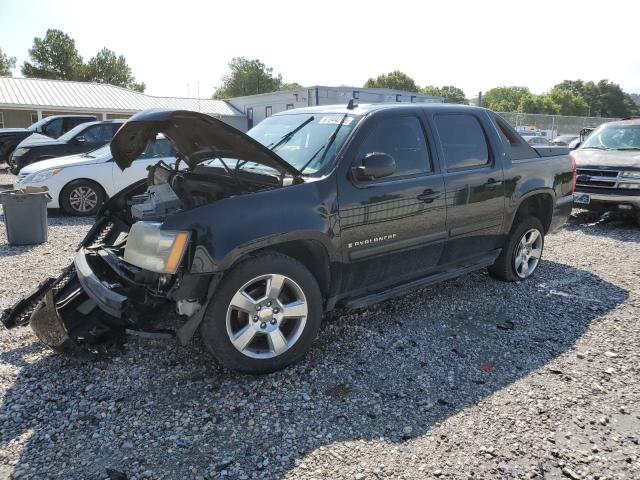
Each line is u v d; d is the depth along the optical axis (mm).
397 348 3904
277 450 2705
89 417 2977
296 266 3432
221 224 3141
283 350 3451
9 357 3689
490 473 2541
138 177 9625
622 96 118875
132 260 3289
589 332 4238
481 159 4750
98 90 33906
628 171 8281
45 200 7191
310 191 3496
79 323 3736
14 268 5871
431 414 3049
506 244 5273
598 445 2764
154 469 2553
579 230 8531
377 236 3873
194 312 3152
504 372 3562
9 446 2711
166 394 3230
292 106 31125
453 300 4938
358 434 2852
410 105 4336
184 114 3055
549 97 100750
